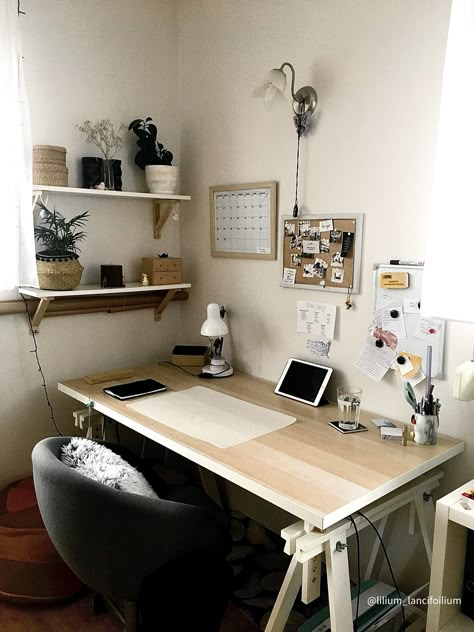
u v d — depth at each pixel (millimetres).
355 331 2135
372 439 1842
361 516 1554
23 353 2459
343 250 2121
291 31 2234
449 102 1611
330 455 1702
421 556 1979
